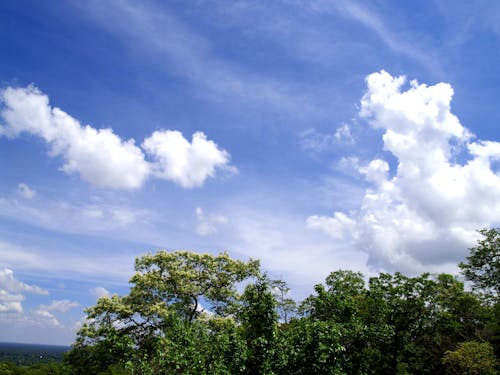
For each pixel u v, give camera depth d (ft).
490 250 125.90
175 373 44.09
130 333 87.66
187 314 95.09
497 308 102.22
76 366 86.07
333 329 48.32
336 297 61.52
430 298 86.17
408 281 87.30
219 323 87.51
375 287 82.79
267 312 49.14
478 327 102.17
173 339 47.91
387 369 79.46
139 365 43.86
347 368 55.01
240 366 44.39
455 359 83.66
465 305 101.96
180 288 96.48
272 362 45.75
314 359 46.16
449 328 95.35
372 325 65.92
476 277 129.39
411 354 87.45
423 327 89.35
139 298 94.79
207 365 44.55
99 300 90.43
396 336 80.43
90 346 86.48
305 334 48.37
